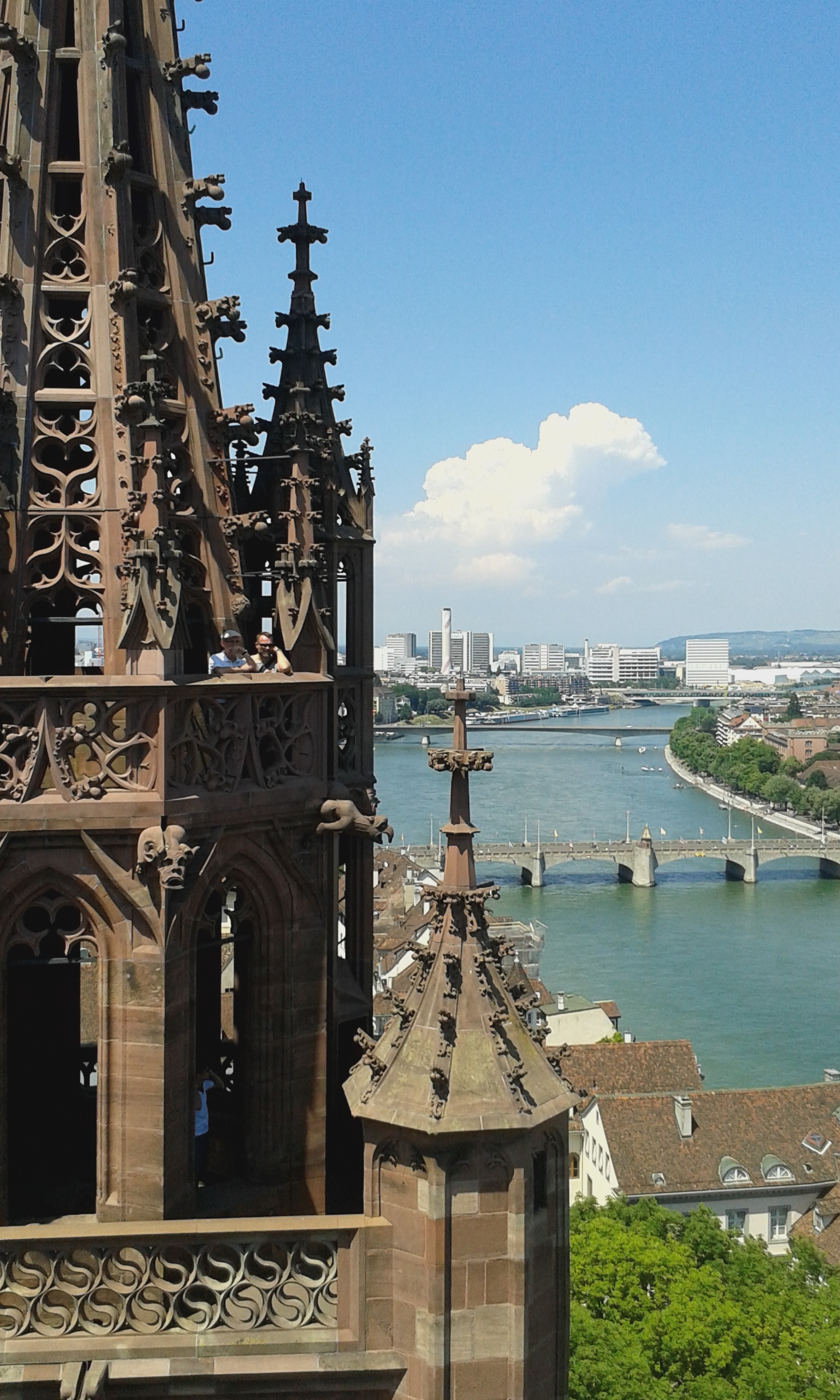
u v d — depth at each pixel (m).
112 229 15.34
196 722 14.94
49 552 14.98
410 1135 13.80
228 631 15.93
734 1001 141.00
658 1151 92.94
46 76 15.49
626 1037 119.06
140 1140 14.52
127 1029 14.55
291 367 18.56
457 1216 13.72
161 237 16.17
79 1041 19.61
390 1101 13.96
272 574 17.06
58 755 14.17
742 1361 51.38
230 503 16.31
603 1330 51.34
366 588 19.42
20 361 15.09
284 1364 13.59
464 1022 14.26
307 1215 16.31
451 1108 13.66
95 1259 13.67
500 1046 14.13
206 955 19.55
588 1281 54.62
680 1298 53.22
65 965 19.28
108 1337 13.54
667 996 143.12
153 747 14.35
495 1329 13.81
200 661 17.02
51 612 18.41
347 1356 13.74
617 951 166.38
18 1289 13.57
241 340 16.47
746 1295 55.38
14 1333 13.52
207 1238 13.76
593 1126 97.12
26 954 18.14
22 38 15.25
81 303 15.61
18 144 15.33
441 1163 13.60
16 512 14.82
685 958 161.75
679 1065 103.31
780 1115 96.12
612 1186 91.81
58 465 16.12
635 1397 47.62
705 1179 91.56
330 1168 17.62
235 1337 13.66
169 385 15.93
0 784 14.10
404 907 131.25
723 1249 60.50
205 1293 13.91
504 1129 13.58
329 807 16.38
